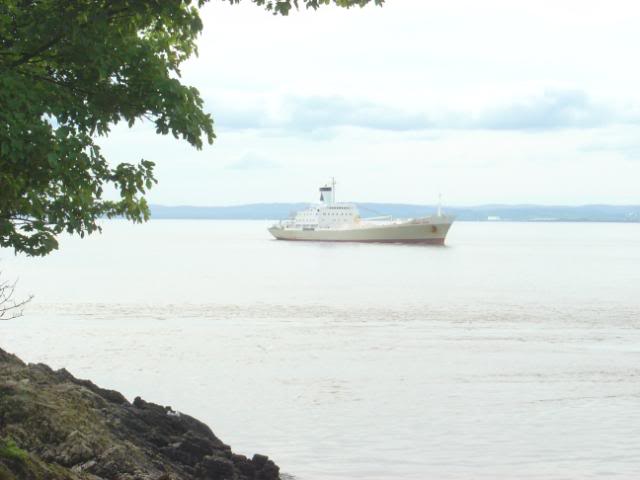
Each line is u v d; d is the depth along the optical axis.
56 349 84.12
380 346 89.19
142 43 23.17
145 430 31.39
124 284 191.88
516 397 60.97
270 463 34.84
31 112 19.95
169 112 21.84
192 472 30.38
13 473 20.98
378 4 22.89
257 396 61.34
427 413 55.62
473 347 88.44
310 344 90.50
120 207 24.91
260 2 22.25
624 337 98.06
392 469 42.44
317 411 56.22
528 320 118.88
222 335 98.19
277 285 195.75
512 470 42.41
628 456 44.94
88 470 24.80
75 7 21.16
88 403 30.00
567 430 50.69
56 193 23.67
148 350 84.25
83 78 22.45
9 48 21.44
